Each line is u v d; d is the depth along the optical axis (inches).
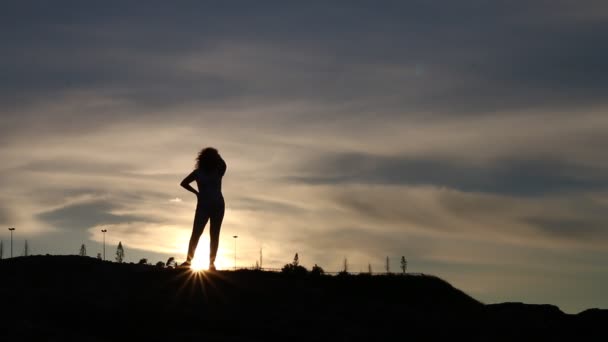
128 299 796.6
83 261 940.6
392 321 832.9
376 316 840.9
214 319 772.0
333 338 761.0
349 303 871.7
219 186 882.8
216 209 874.8
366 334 781.3
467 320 892.0
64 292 805.2
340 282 955.3
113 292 818.2
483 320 908.0
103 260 962.7
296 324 784.9
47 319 738.2
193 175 876.0
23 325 695.7
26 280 869.8
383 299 919.7
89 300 783.1
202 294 831.7
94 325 740.0
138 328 738.2
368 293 931.3
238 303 821.2
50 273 889.5
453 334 829.2
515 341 850.1
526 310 992.9
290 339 749.9
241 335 749.3
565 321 960.3
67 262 930.1
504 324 904.9
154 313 769.6
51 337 681.6
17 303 767.1
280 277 943.7
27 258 952.3
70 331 710.5
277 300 845.8
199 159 885.2
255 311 804.6
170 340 710.5
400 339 788.0
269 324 775.7
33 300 776.9
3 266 920.9
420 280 991.0
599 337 902.4
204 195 871.1
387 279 981.8
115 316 756.0
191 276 874.8
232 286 866.1
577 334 914.7
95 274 888.9
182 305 797.9
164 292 828.0
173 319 765.3
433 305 927.0
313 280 954.7
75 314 753.6
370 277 981.8
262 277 920.9
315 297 874.1
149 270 898.7
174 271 888.3
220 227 886.4
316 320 800.3
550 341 867.4
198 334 723.4
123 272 897.5
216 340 712.4
